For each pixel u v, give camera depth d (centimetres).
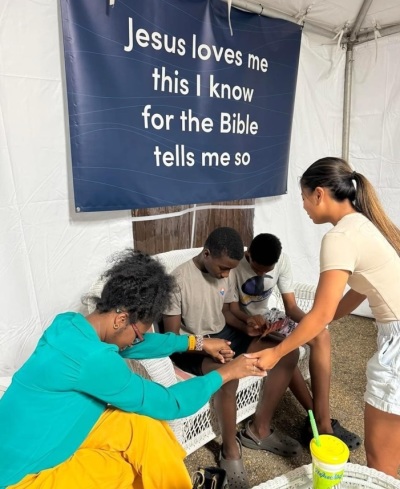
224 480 145
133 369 157
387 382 129
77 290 196
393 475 138
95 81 176
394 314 129
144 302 110
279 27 246
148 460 111
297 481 111
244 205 278
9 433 102
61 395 103
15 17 158
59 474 104
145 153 199
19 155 167
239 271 198
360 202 133
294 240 312
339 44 286
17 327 175
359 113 315
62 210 185
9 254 169
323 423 179
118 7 176
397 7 257
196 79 212
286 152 273
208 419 167
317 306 123
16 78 162
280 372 172
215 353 159
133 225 226
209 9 210
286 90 261
